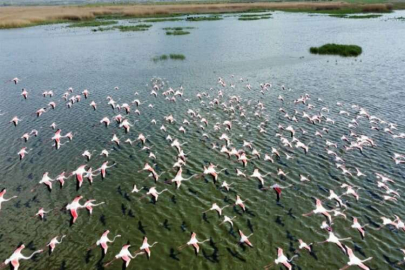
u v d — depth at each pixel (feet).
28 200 95.66
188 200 94.32
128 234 83.10
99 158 115.55
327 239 75.92
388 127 130.21
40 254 78.13
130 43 308.81
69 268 74.59
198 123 139.03
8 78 207.72
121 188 99.86
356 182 99.40
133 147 122.11
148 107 157.58
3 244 80.79
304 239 80.43
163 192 97.71
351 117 142.00
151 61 245.24
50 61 247.91
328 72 209.15
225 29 375.45
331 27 375.25
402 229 78.54
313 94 170.50
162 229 84.43
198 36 337.72
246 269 73.31
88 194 97.50
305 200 93.04
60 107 160.35
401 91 170.60
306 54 259.60
